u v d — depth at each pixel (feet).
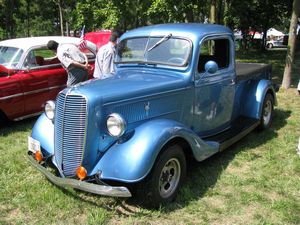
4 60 26.03
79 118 13.82
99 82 15.43
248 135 23.06
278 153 20.04
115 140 14.14
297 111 28.50
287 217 14.02
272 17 96.58
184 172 15.38
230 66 19.58
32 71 25.81
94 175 13.69
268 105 23.90
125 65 18.31
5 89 24.02
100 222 13.56
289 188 16.24
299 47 84.64
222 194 15.72
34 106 25.88
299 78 43.50
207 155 16.39
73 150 14.15
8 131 24.47
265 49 103.19
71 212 14.34
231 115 20.72
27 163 18.84
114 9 45.21
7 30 111.55
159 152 13.98
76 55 24.43
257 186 16.42
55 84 26.96
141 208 14.43
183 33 17.28
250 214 14.33
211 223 13.73
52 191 15.66
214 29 18.56
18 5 114.52
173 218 13.96
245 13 82.64
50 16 123.65
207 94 18.08
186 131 14.80
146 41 17.97
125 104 14.47
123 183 14.19
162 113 15.98
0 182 16.75
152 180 13.80
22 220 13.85
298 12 34.94
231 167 18.40
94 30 50.11
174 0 42.22
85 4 48.70
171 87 16.08
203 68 18.76
